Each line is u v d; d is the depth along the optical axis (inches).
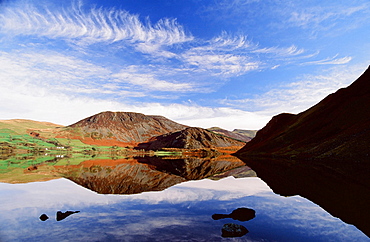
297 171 1632.6
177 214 572.1
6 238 415.8
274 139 4904.0
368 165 1646.2
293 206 643.5
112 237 418.0
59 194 863.7
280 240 402.3
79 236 423.8
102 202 721.0
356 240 399.9
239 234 427.5
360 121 2716.5
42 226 484.4
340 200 698.8
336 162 2058.3
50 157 4429.1
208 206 656.4
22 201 736.3
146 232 444.5
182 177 1533.0
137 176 1577.3
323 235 423.8
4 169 1910.7
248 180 1286.9
